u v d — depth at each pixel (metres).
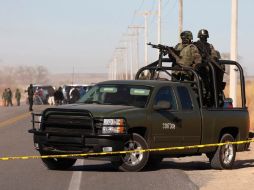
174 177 23.12
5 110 88.50
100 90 26.20
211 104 28.19
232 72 45.59
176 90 25.94
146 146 24.52
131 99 25.23
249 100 84.44
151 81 25.98
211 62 28.11
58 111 24.38
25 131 48.41
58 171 24.73
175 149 25.61
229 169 27.61
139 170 24.56
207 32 28.69
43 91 114.12
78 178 22.72
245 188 21.36
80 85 98.38
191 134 26.09
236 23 45.88
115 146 23.70
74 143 23.95
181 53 28.08
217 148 27.33
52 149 24.38
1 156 30.27
